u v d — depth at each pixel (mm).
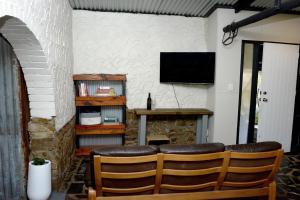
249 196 1899
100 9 3777
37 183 2199
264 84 3865
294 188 2756
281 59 3881
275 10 2510
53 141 2496
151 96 4070
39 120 2461
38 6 2008
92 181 1653
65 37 3170
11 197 2381
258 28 3727
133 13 3873
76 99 3607
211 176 1761
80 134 3682
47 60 2254
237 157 1706
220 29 3633
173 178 1704
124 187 1661
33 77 2312
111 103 3719
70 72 3467
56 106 2562
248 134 3969
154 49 3992
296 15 3805
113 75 3721
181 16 4000
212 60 3730
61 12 2947
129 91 4004
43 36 2148
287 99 3996
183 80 3900
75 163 3436
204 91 4188
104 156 1524
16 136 2307
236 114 3828
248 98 3984
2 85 2240
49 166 2301
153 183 1700
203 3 3533
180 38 4031
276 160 1823
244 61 3904
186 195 1773
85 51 3818
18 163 2346
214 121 3791
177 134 4180
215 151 1673
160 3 3500
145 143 3834
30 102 2416
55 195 2453
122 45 3904
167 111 3779
